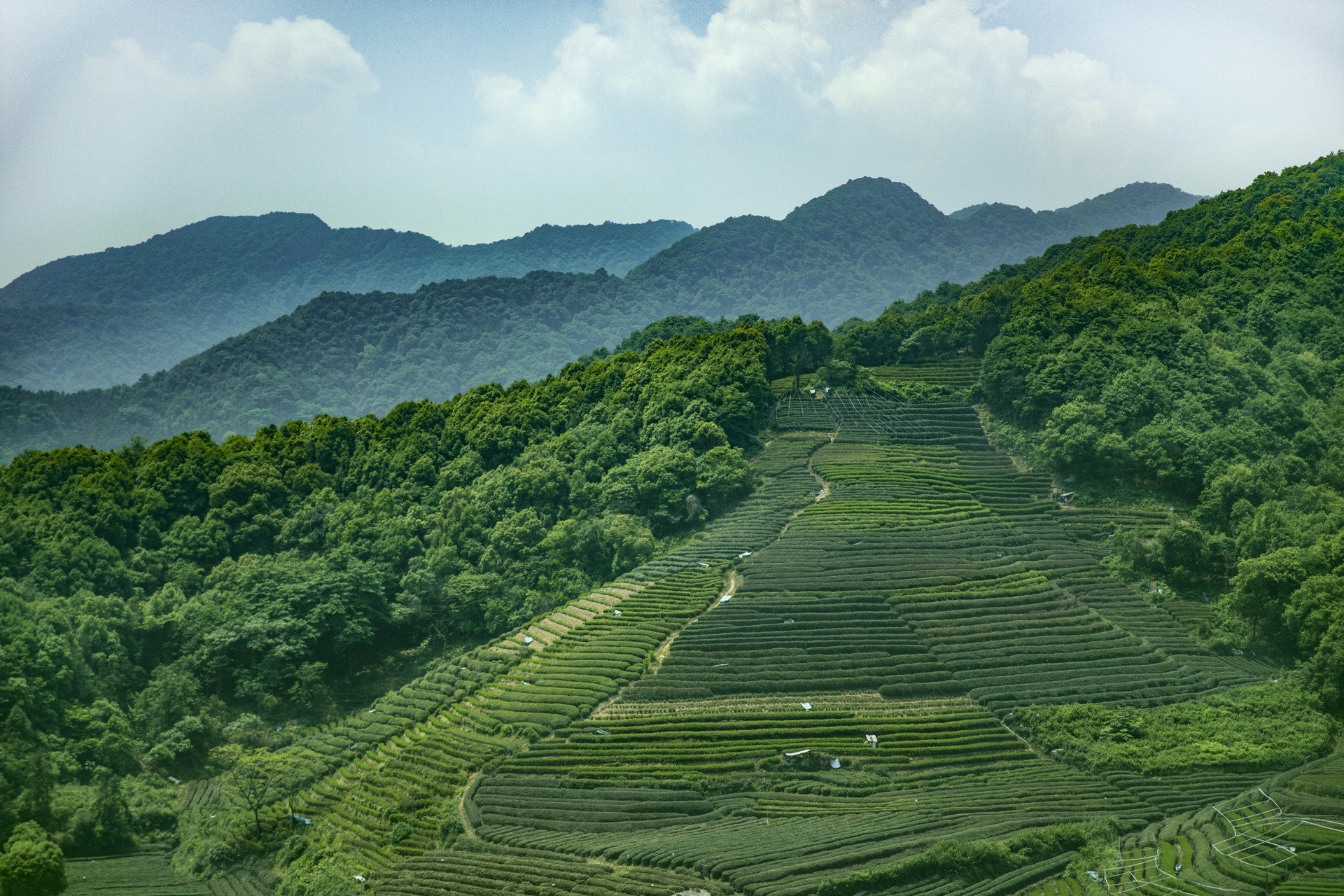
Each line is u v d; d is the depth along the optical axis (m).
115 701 134.00
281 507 190.75
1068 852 82.06
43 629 130.62
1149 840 82.38
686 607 137.75
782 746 107.19
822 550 149.50
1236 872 73.75
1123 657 121.56
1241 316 194.50
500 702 123.94
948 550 149.12
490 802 102.94
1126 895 73.00
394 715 130.12
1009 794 94.31
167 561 172.62
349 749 123.81
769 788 101.00
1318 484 151.38
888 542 150.50
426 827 101.94
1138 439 162.75
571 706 118.19
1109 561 146.00
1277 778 91.69
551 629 142.62
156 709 130.75
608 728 112.69
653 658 127.38
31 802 101.69
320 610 148.00
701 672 121.75
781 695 117.56
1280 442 158.75
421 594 158.62
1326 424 164.38
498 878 86.44
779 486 173.12
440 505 183.38
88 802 107.31
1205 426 163.88
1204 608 133.00
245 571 162.62
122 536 175.00
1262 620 122.12
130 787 118.12
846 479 173.25
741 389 194.50
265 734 134.75
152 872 100.69
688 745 108.62
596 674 124.50
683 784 102.06
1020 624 129.00
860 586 138.50
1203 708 107.62
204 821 112.19
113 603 148.88
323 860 95.94
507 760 110.44
